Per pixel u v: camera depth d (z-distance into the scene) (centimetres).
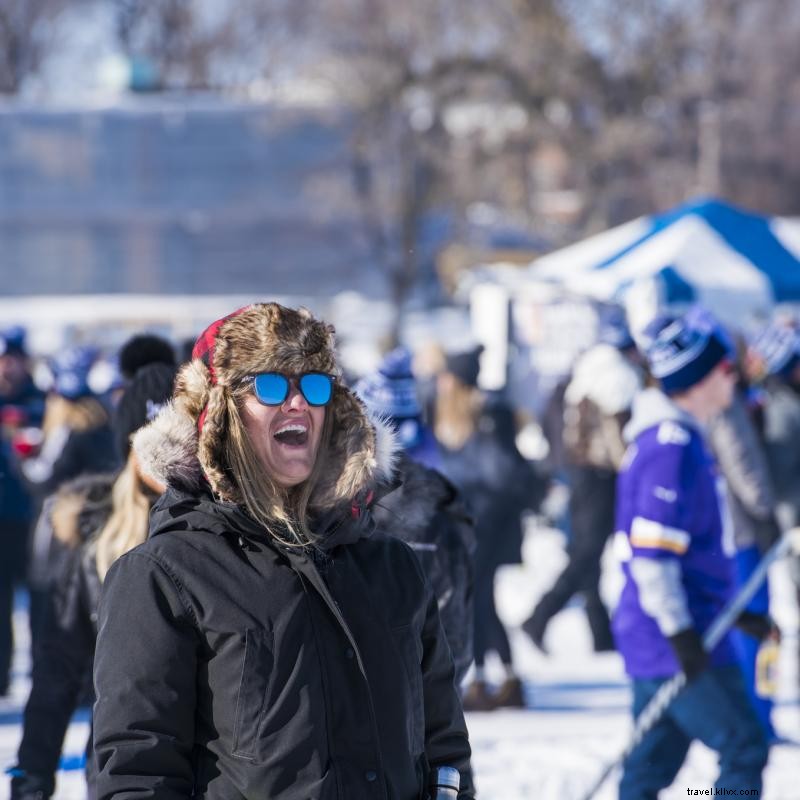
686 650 1168
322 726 654
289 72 12319
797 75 10275
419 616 707
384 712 673
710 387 1234
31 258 11181
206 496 684
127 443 1009
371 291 11075
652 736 1245
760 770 1191
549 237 10244
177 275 11262
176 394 699
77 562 959
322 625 670
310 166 11050
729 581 1227
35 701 945
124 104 11262
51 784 938
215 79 15388
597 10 10069
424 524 1014
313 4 11975
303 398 685
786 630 2547
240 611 655
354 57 10494
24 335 2217
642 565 1184
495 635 2083
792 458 2031
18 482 2111
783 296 2956
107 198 11225
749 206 10656
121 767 640
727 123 10338
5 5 15325
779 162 10600
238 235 11219
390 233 10806
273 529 677
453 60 10206
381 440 728
